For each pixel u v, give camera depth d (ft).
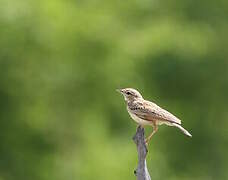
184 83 97.40
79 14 89.30
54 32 86.43
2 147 87.35
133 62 92.17
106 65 90.53
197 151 98.37
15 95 87.66
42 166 87.15
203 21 100.83
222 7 102.42
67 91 89.45
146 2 98.27
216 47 99.55
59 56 88.38
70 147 88.79
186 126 99.19
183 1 101.71
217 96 100.22
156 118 48.29
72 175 85.61
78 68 89.45
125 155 85.05
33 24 85.35
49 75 88.17
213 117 100.68
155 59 94.12
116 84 90.79
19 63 87.10
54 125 88.79
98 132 89.10
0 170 86.43
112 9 95.55
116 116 90.53
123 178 83.71
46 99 88.58
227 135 100.17
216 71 98.89
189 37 95.35
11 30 85.05
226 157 98.94
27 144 87.92
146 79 93.56
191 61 96.27
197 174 97.09
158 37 93.76
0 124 87.66
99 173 84.02
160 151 93.15
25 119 88.02
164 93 97.04
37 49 87.20
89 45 89.76
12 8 83.92
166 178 90.58
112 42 90.74
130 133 89.71
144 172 42.16
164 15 99.25
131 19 96.48
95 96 90.27
